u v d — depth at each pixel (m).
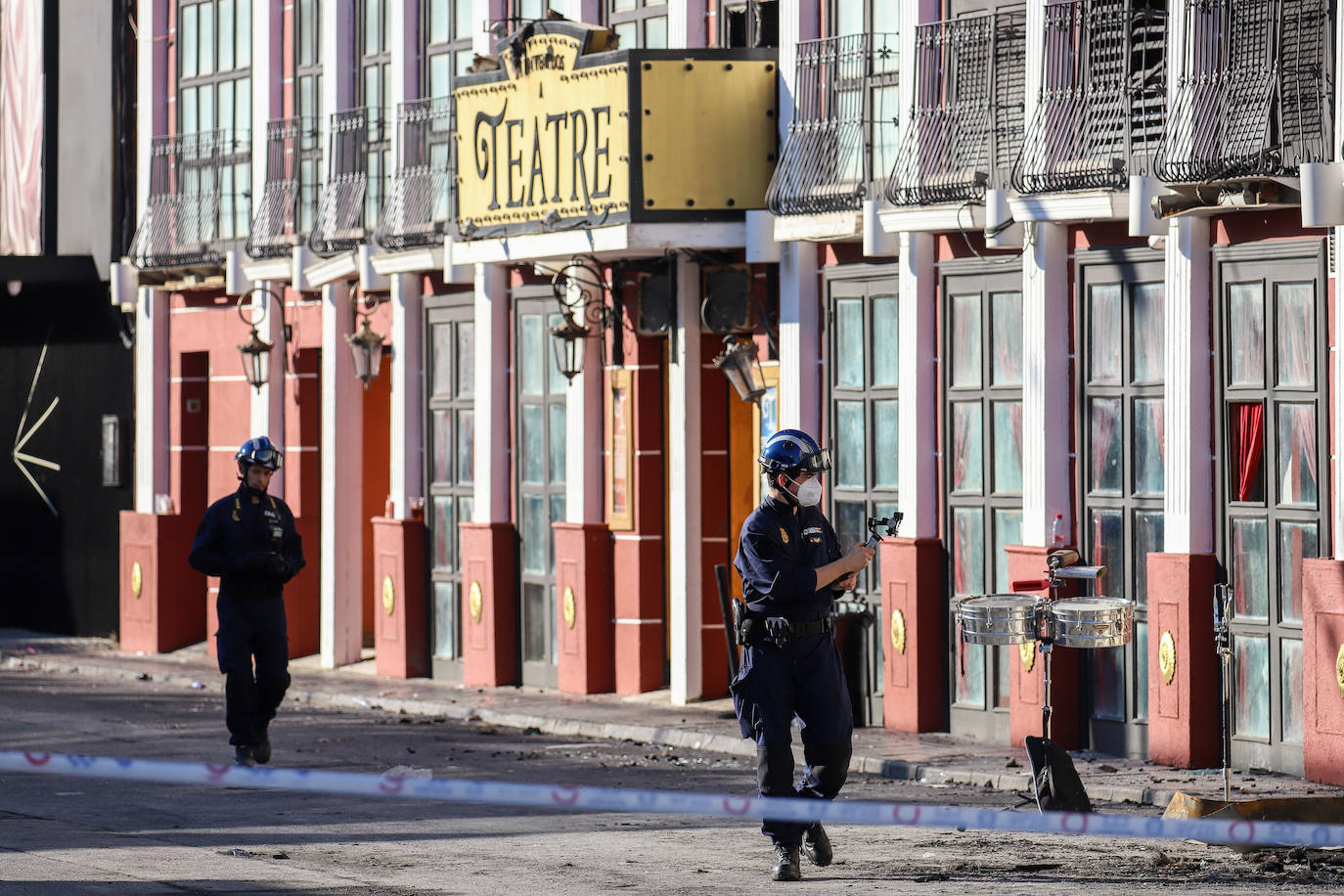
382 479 79.50
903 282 55.75
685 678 62.47
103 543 89.44
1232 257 47.59
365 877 33.28
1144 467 50.03
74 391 90.94
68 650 86.62
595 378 66.12
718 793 45.16
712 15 62.53
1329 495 45.56
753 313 60.81
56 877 32.78
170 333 86.00
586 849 36.62
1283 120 45.88
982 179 52.50
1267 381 46.84
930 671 55.22
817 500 34.28
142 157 86.38
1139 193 47.97
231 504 48.47
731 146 59.66
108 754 52.38
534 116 62.47
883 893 31.23
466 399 71.75
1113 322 50.81
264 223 79.06
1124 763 49.06
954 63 54.53
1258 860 34.53
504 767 50.56
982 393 54.16
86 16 89.25
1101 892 31.33
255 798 44.00
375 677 73.94
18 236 94.00
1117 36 50.41
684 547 62.53
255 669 52.00
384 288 73.88
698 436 62.75
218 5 83.12
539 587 68.69
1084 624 38.88
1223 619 40.78
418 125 71.81
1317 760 44.94
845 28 58.31
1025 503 52.38
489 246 64.62
